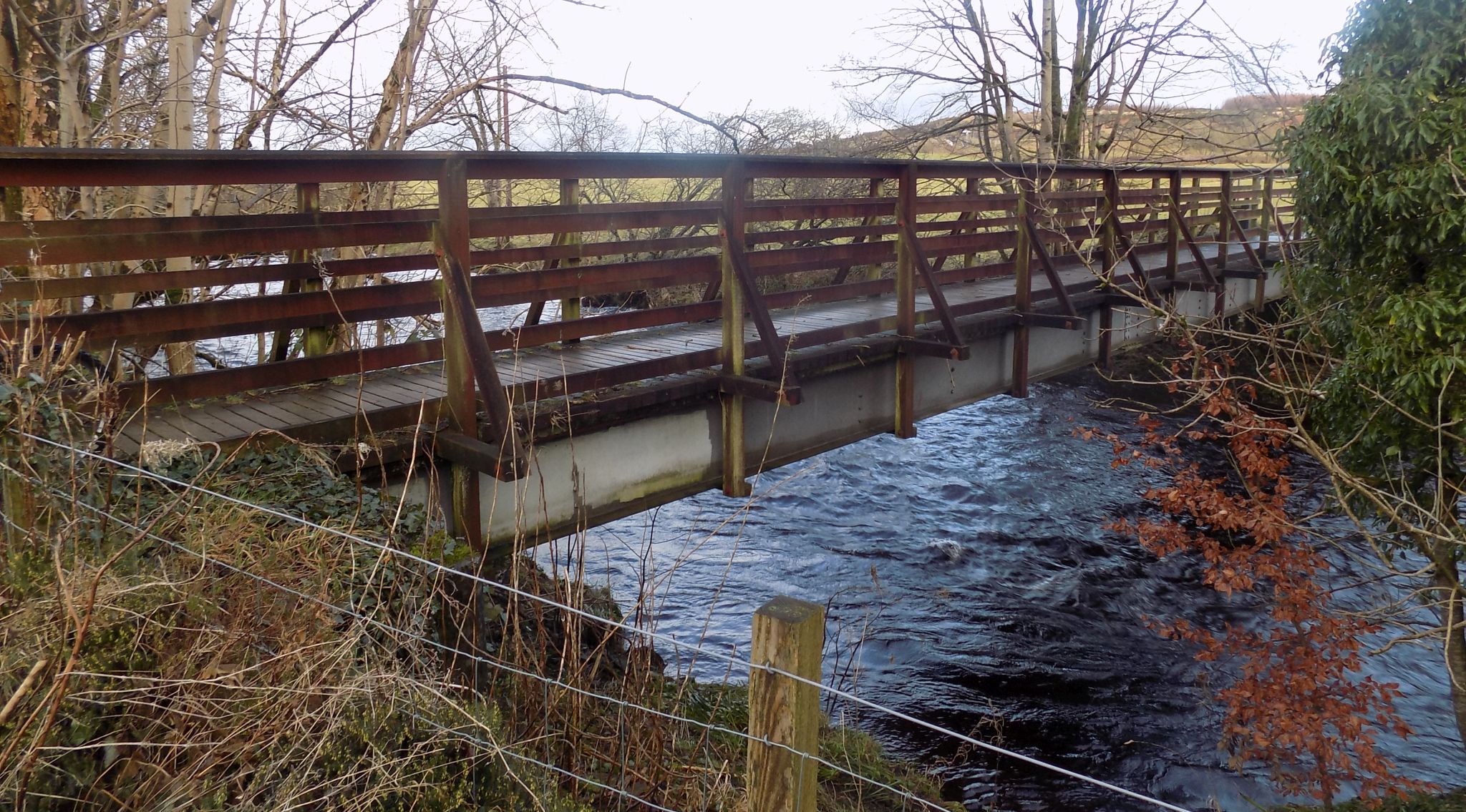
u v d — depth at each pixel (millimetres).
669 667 7578
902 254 6758
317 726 2418
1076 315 7961
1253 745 6586
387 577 3135
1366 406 6648
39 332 3447
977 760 6719
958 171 7219
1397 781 5879
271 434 3789
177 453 2977
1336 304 7320
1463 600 6066
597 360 5668
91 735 2348
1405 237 6391
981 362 8070
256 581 2730
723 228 5406
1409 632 7039
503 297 4504
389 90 8422
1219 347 9148
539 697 3348
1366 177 6445
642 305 14320
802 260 5973
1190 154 18312
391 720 2451
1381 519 7207
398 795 2314
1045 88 16781
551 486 4836
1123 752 6926
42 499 2873
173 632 2572
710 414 5613
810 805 2119
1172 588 9500
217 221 4172
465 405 4227
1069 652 8305
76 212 6641
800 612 2078
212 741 2398
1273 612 6672
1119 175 10164
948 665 8047
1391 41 6469
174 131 6184
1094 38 17750
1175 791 6512
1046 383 17062
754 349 5684
